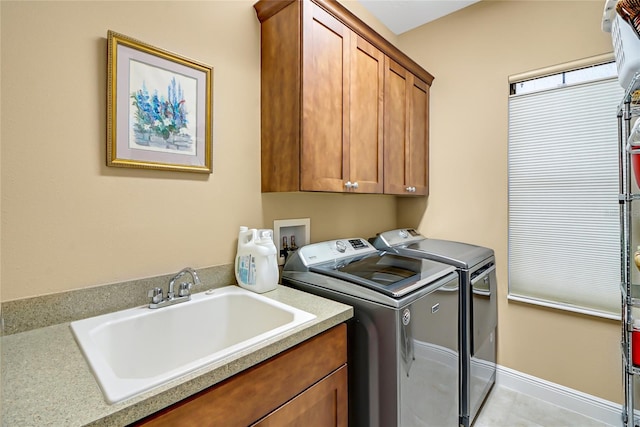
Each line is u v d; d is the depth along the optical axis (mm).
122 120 1143
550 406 1938
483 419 1819
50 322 996
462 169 2324
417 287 1317
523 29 2041
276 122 1526
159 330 1139
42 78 980
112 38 1108
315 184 1465
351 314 1186
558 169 1959
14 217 938
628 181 1462
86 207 1074
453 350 1583
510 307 2121
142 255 1209
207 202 1405
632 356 1373
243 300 1329
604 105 1803
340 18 1583
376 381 1219
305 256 1598
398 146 2043
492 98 2174
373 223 2430
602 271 1831
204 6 1381
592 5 1806
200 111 1367
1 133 913
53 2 999
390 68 1954
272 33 1534
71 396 645
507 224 2131
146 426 649
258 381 865
